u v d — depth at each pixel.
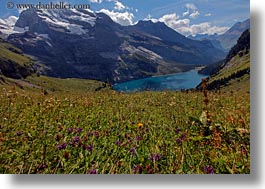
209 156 3.72
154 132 4.44
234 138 4.27
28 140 4.04
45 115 5.40
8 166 3.53
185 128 4.73
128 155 3.75
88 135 4.29
